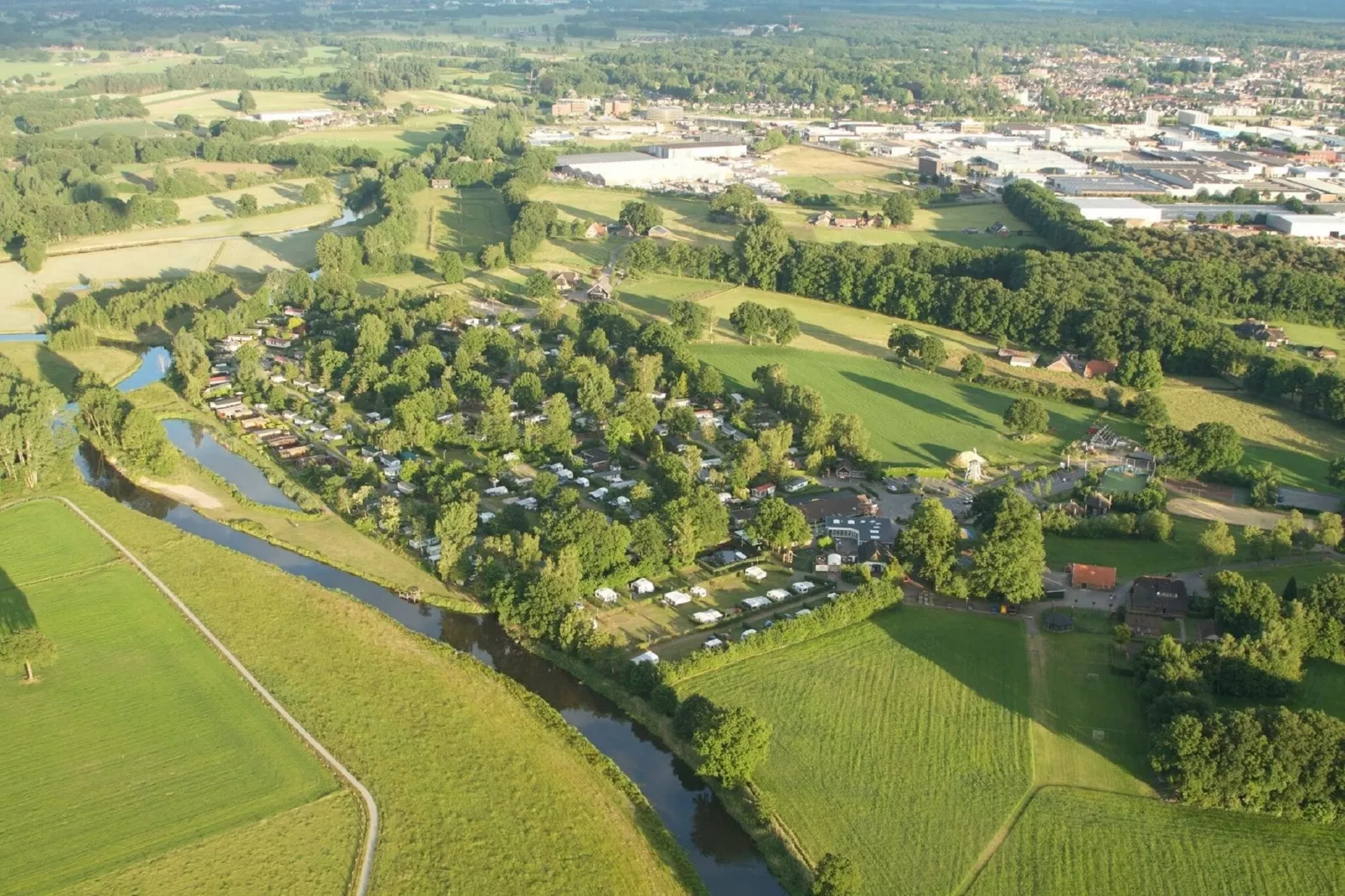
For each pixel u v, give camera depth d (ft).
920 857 559.38
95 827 565.12
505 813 587.27
